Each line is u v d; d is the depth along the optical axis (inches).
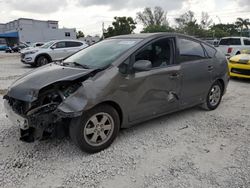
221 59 211.6
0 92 278.8
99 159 131.6
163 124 179.9
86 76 133.1
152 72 153.9
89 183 112.1
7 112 141.3
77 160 130.3
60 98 127.6
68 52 580.1
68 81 128.1
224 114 203.9
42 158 131.7
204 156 135.6
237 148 144.6
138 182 112.9
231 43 605.3
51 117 123.6
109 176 117.2
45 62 554.3
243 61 346.6
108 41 179.5
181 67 172.1
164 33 171.0
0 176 116.1
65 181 113.3
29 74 150.5
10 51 1672.0
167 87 164.2
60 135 130.3
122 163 128.1
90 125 133.2
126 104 143.9
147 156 135.2
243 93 282.4
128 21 2669.8
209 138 157.9
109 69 138.2
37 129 124.0
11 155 134.3
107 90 132.9
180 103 177.8
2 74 429.1
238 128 174.4
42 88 126.0
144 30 2664.9
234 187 109.3
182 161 130.3
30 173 118.9
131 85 143.6
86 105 125.3
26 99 127.0
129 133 163.5
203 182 112.8
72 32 2346.2
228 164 127.6
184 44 180.5
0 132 162.7
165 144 149.1
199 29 2544.3
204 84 193.6
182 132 166.6
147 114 158.1
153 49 160.1
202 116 198.2
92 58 157.2
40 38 2237.9
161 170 122.2
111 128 141.6
